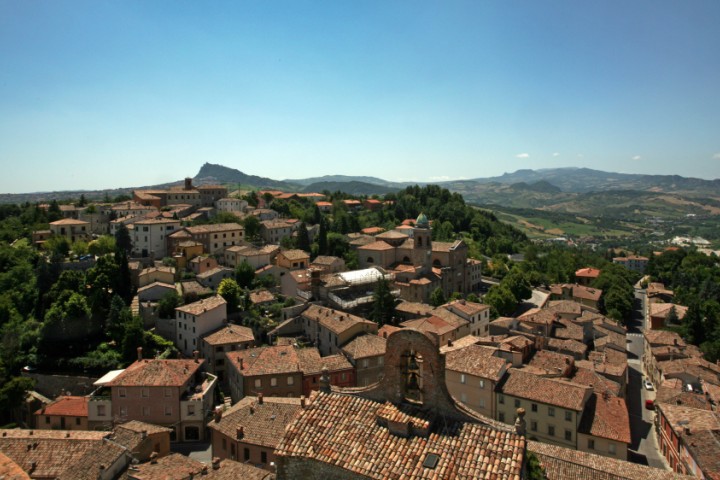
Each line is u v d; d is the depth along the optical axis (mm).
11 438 61094
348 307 112188
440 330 97312
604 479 53656
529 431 72625
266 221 183250
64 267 123688
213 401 83625
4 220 178000
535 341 100812
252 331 103938
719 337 119062
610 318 144375
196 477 52688
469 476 23422
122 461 54656
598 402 73375
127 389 77438
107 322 104250
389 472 24453
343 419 28078
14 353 97500
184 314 103438
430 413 27109
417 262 140250
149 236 148125
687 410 71625
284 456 26922
